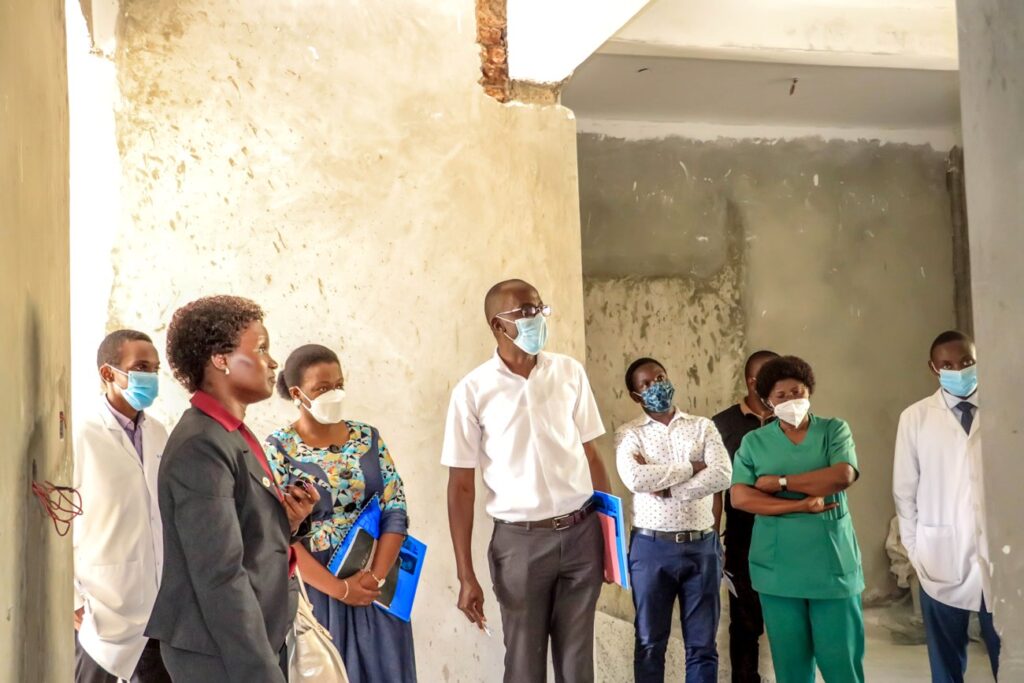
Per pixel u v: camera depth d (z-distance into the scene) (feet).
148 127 14.61
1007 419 4.56
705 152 24.98
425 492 15.40
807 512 14.53
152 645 11.41
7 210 5.97
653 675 16.03
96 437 11.46
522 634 12.99
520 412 13.17
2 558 5.57
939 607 14.92
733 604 17.61
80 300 14.26
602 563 13.21
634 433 16.47
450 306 15.74
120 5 14.58
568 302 16.49
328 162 15.33
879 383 25.64
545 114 16.55
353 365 15.23
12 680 5.79
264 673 7.54
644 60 20.40
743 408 18.98
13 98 6.23
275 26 15.24
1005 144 4.49
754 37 19.49
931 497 14.90
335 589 12.08
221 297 8.42
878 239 25.84
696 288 24.61
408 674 12.59
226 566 7.59
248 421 14.65
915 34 20.17
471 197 15.97
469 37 16.14
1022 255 4.39
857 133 25.88
